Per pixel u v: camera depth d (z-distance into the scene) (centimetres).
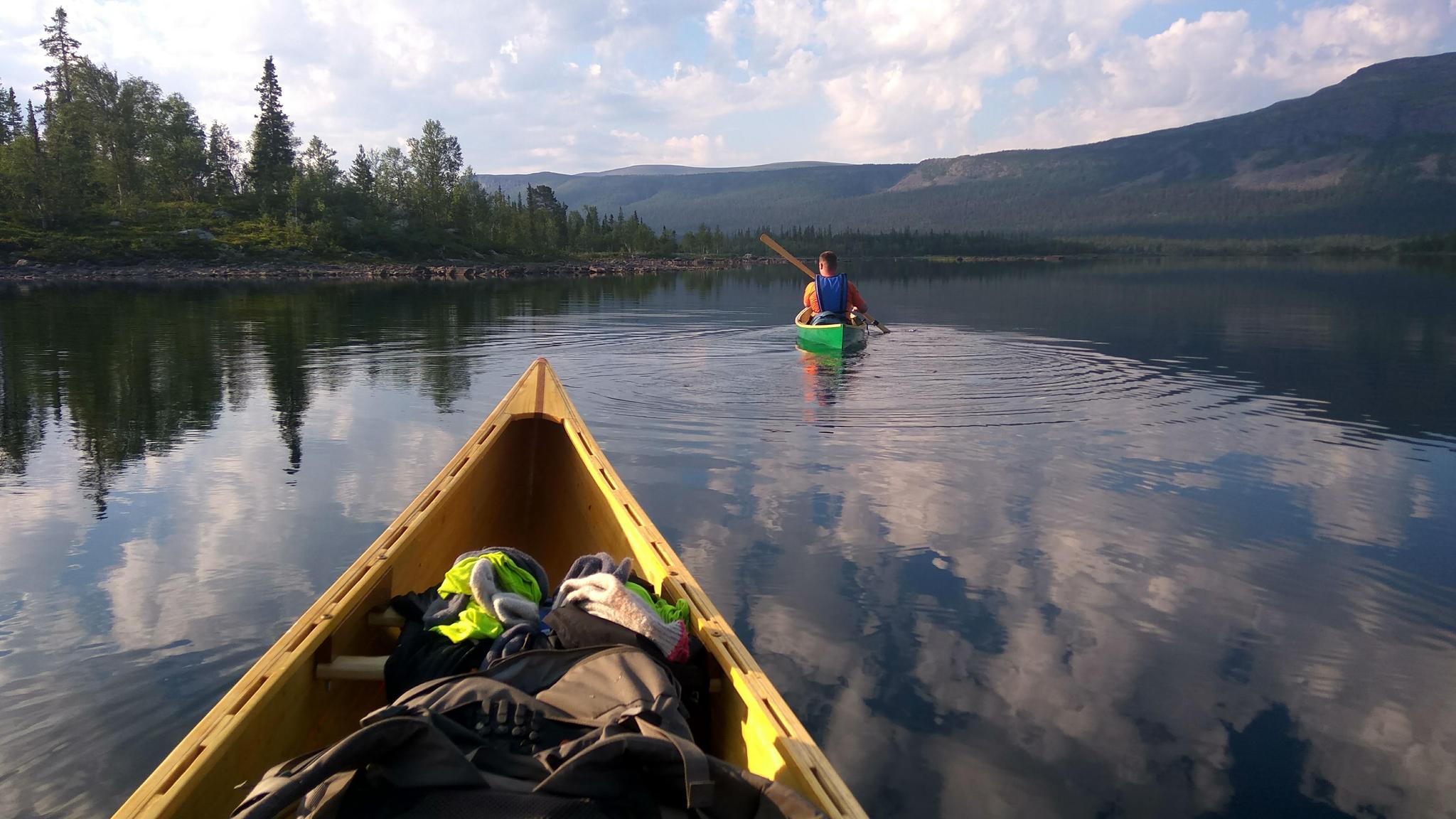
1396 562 466
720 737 263
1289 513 545
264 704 227
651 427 775
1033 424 788
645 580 333
